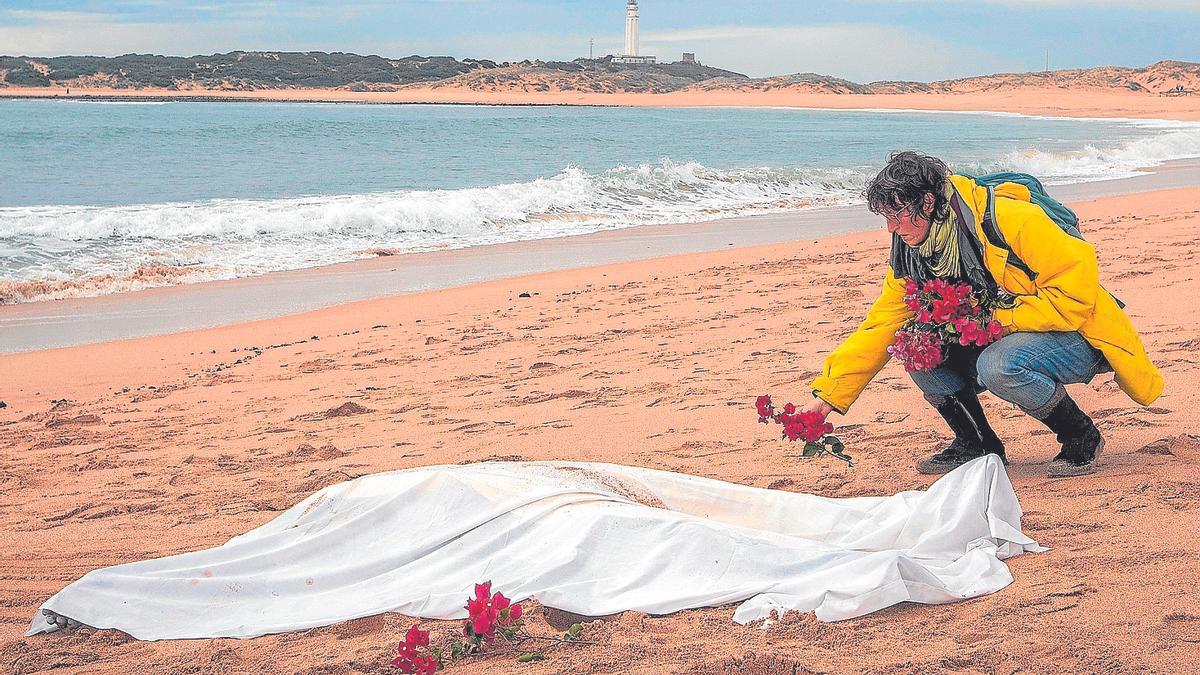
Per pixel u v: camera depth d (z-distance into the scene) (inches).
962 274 161.0
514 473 154.9
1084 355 163.0
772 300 416.8
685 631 122.6
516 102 6289.4
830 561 132.7
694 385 277.3
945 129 2465.6
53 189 1020.5
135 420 295.7
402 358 360.2
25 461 255.6
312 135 2043.6
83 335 434.9
